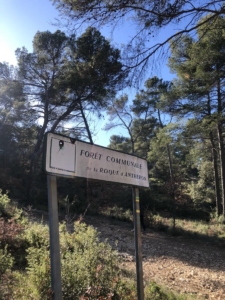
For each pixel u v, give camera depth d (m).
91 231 7.06
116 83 5.86
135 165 4.01
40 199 20.61
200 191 30.98
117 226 15.97
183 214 23.88
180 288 6.88
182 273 8.60
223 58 9.27
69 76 16.30
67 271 3.95
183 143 18.25
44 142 2.65
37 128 28.64
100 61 5.86
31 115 25.44
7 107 27.70
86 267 4.33
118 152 3.68
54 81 22.25
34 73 24.11
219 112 12.67
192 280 7.93
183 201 18.28
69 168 2.88
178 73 14.36
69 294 3.67
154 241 13.64
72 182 24.27
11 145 28.58
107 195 22.88
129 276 5.98
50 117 25.36
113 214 18.72
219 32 8.46
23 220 8.27
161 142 18.11
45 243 5.91
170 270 8.82
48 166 2.63
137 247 3.67
